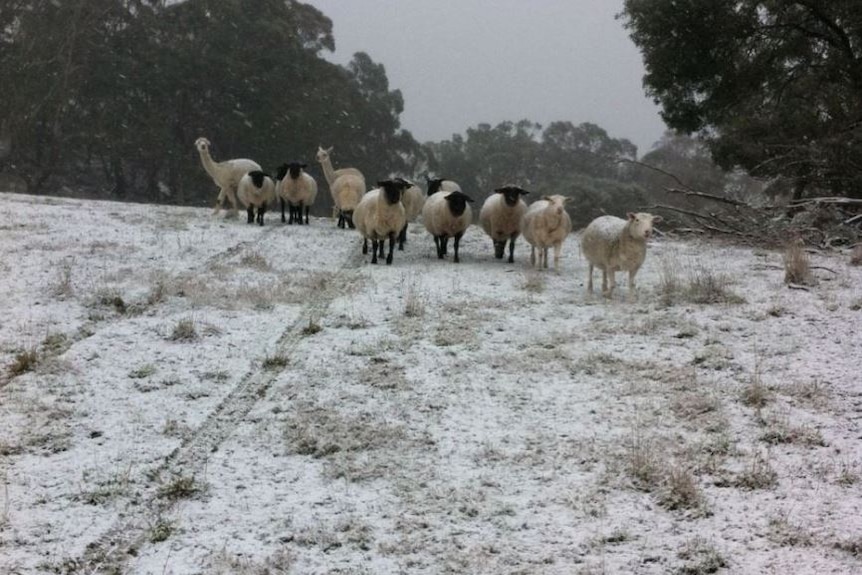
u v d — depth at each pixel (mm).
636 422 7125
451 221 14781
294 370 8523
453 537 5305
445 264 14883
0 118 42375
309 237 17469
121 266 13195
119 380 8086
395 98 56938
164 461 6359
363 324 10234
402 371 8477
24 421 7023
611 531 5328
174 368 8461
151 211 20984
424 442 6766
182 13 46531
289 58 48156
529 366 8617
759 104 23812
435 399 7715
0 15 43656
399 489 5965
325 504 5750
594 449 6574
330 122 49031
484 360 8844
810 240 15812
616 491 5898
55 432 6824
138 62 45406
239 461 6418
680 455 6414
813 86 22188
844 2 20531
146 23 46438
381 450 6629
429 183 19500
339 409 7453
